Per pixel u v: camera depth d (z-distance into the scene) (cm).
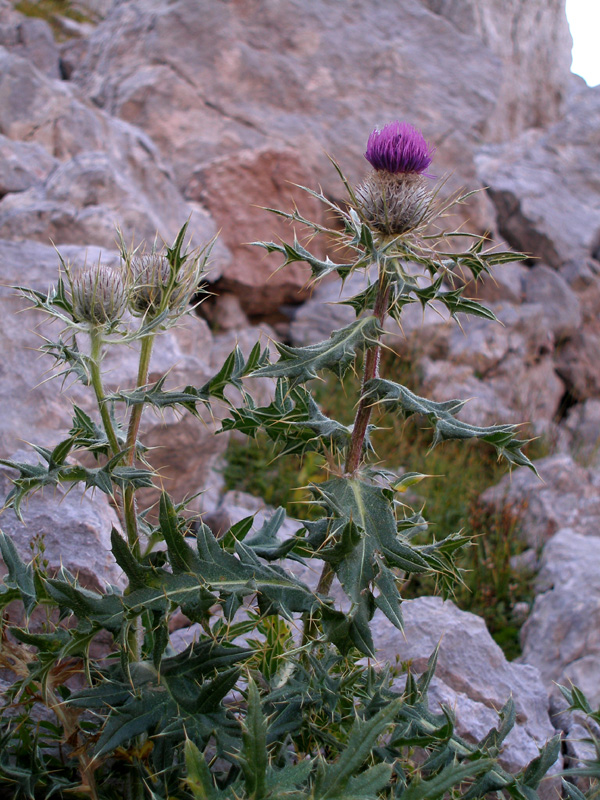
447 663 364
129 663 204
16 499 185
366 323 202
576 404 1135
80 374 200
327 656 226
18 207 678
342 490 203
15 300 474
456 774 171
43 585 183
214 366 787
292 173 945
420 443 782
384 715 170
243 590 190
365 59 1170
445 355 967
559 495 691
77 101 851
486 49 1288
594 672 466
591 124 1459
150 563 211
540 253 1234
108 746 183
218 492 636
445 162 1156
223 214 915
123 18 1131
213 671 196
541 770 209
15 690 187
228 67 1062
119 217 691
